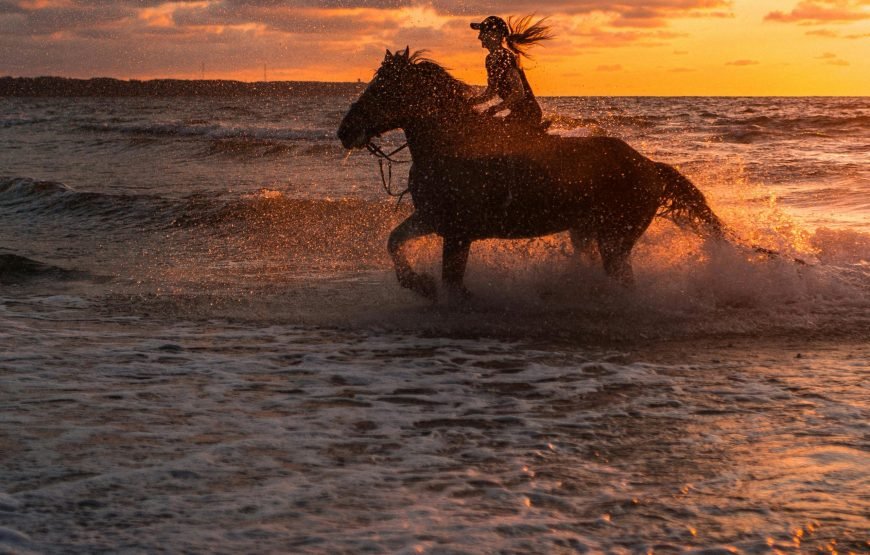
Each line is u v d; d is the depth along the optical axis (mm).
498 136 7555
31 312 8430
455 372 6246
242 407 5387
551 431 4930
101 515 3748
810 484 4047
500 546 3455
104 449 4578
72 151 33469
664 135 33312
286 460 4453
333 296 8898
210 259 11719
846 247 9852
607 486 4086
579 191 7453
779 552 3369
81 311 8469
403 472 4289
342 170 23672
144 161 28656
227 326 7766
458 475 4246
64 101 150625
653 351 6816
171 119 60469
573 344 7039
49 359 6539
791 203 15203
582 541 3496
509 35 7637
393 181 20625
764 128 35531
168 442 4707
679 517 3717
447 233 7684
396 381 6016
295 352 6820
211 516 3742
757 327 7449
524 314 7832
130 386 5836
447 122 7559
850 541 3449
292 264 11109
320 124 48656
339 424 5059
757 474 4195
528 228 7625
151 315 8250
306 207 15539
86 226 15250
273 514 3766
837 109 66188
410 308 8141
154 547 3441
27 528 3604
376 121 7566
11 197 18500
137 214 15906
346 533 3574
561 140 7570
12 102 142000
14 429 4895
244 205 15766
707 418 5125
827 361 6418
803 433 4801
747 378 6000
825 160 23203
